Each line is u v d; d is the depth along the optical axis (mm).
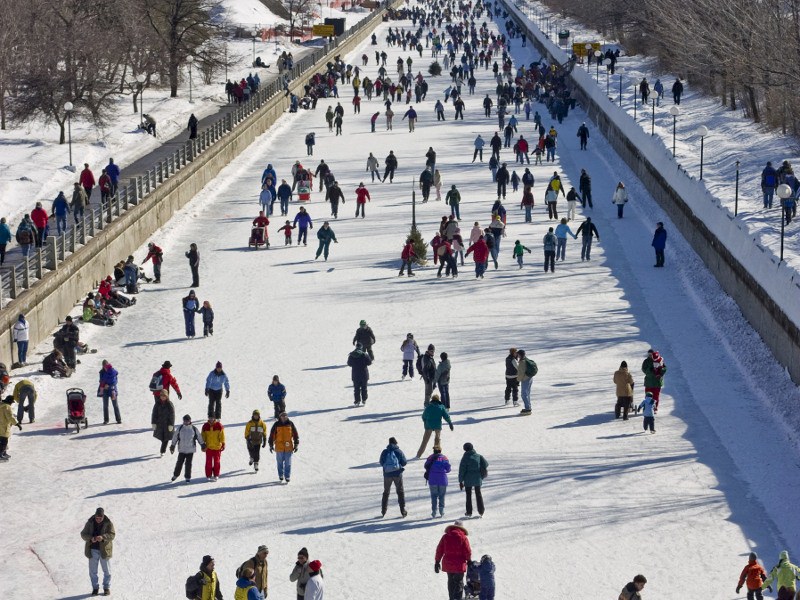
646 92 144125
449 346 74062
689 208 96750
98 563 45312
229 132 140000
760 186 95438
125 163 129375
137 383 68250
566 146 145125
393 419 62406
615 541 49094
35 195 112875
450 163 135875
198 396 65875
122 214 96062
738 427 61438
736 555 48062
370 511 52031
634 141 125750
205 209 116125
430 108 179375
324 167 121688
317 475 55812
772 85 111375
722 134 118250
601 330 77000
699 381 68125
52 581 46406
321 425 61719
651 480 54969
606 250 97250
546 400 65000
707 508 52188
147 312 82500
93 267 87125
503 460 57125
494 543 48906
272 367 70750
